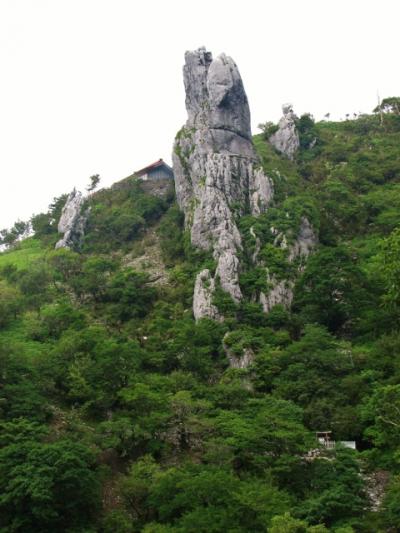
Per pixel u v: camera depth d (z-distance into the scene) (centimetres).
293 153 15800
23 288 11688
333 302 9762
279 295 10294
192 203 12519
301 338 9325
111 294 11088
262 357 8769
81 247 13950
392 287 7056
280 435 6588
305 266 10888
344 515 5803
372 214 13000
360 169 14688
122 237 13775
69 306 10431
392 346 8400
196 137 13150
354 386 7925
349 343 8881
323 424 7531
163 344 9344
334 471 6253
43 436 6544
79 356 8406
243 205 12025
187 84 13825
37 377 7862
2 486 5831
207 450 6725
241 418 7275
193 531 5375
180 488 5931
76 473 5866
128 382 7856
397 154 15438
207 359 9112
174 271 11481
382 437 6912
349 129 17800
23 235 17712
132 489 6131
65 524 5847
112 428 6844
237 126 13175
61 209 16012
